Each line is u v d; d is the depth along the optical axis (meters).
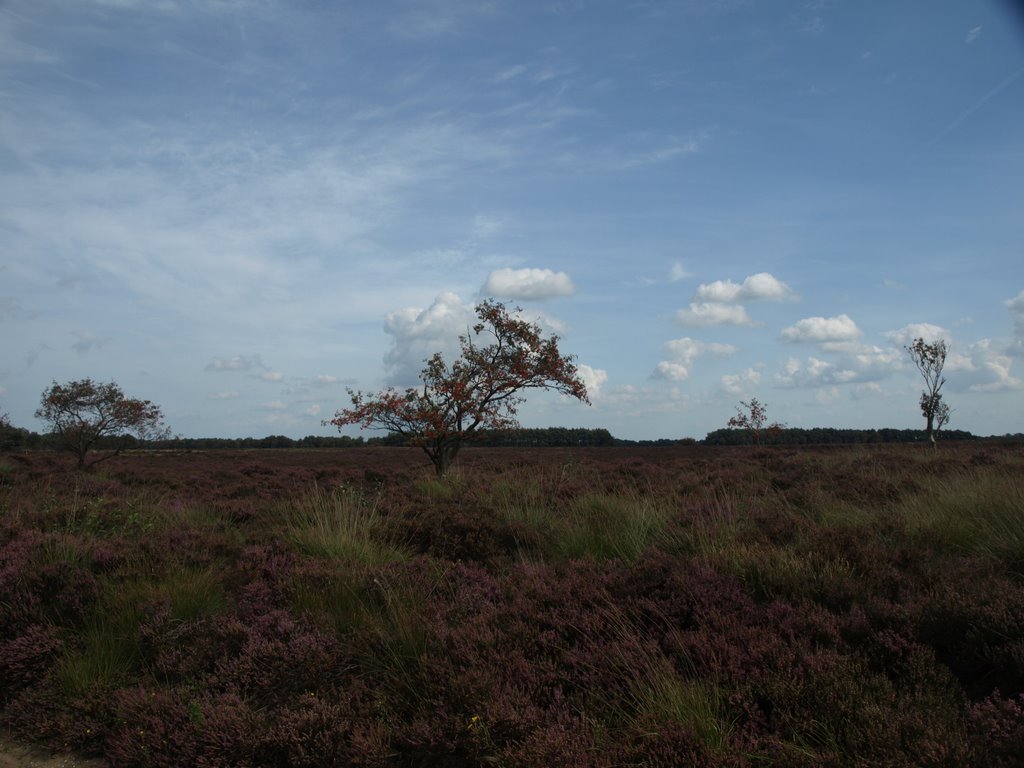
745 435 42.25
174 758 3.38
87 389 21.91
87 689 4.07
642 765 2.83
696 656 3.72
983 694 3.40
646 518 7.19
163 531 7.42
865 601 4.41
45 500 9.25
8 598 5.18
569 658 3.78
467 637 4.07
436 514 7.93
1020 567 5.21
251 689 3.96
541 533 7.33
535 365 15.21
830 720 3.03
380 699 3.68
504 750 3.07
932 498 7.54
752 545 5.60
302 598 5.11
